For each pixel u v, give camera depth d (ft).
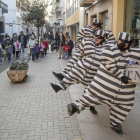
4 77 27.68
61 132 12.30
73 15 81.51
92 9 45.42
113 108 11.08
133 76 9.57
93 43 13.12
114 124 11.34
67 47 44.65
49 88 22.11
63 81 13.48
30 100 18.20
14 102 17.67
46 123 13.53
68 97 19.07
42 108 16.25
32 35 43.83
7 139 11.55
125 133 11.77
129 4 28.40
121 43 9.87
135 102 16.72
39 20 76.79
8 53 41.06
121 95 10.20
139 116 14.06
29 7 73.87
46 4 74.90
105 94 10.24
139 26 26.86
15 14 124.77
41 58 48.08
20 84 23.82
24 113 15.25
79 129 12.59
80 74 13.16
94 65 12.81
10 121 13.88
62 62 39.96
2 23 95.40
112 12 31.12
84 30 13.87
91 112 14.83
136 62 9.82
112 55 9.78
